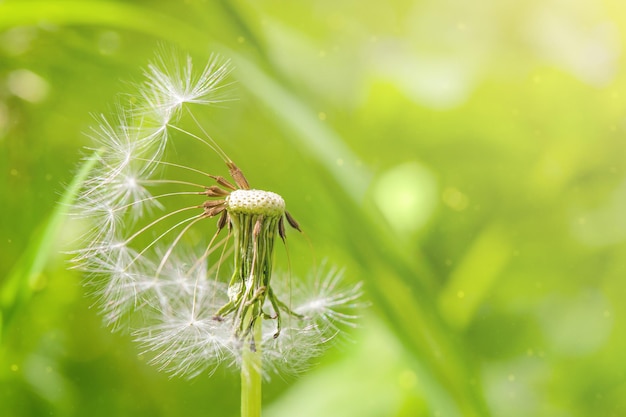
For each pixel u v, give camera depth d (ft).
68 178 1.32
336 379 1.43
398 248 1.12
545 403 1.80
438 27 2.25
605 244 2.08
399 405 1.35
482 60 2.11
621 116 2.12
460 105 1.93
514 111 2.02
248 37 1.21
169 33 1.16
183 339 0.79
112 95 1.34
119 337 1.36
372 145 1.95
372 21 2.21
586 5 2.27
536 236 2.05
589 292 2.04
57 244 1.13
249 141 1.46
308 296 0.89
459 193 1.91
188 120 1.39
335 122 1.86
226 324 0.78
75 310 1.30
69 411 1.29
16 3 1.11
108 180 0.82
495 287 1.97
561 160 2.08
